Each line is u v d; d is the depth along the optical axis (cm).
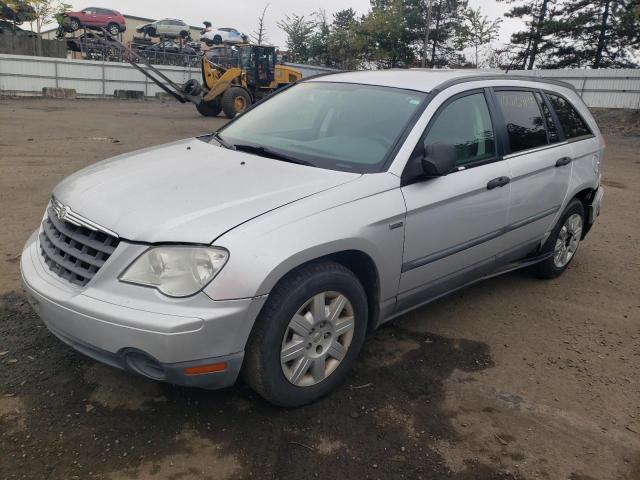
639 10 2652
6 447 263
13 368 323
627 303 481
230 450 271
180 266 255
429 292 375
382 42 4659
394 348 379
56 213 309
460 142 380
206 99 2127
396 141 346
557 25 3709
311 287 284
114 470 254
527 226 445
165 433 279
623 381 358
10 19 3425
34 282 287
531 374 360
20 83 2970
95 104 2606
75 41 3475
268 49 2275
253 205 281
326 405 312
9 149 1091
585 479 271
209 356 257
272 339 274
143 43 3816
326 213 291
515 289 499
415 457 277
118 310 253
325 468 265
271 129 408
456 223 367
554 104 494
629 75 2719
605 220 768
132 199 288
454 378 349
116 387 312
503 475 270
